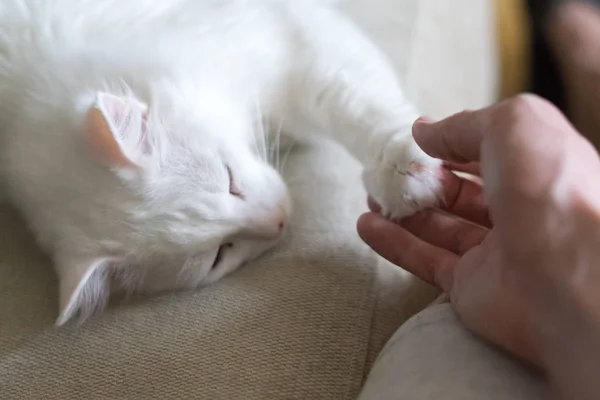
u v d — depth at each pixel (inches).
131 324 14.1
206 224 14.2
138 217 13.8
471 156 11.5
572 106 22.0
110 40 15.1
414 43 18.2
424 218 14.2
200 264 14.5
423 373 10.7
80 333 14.1
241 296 14.2
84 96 13.9
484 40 20.4
